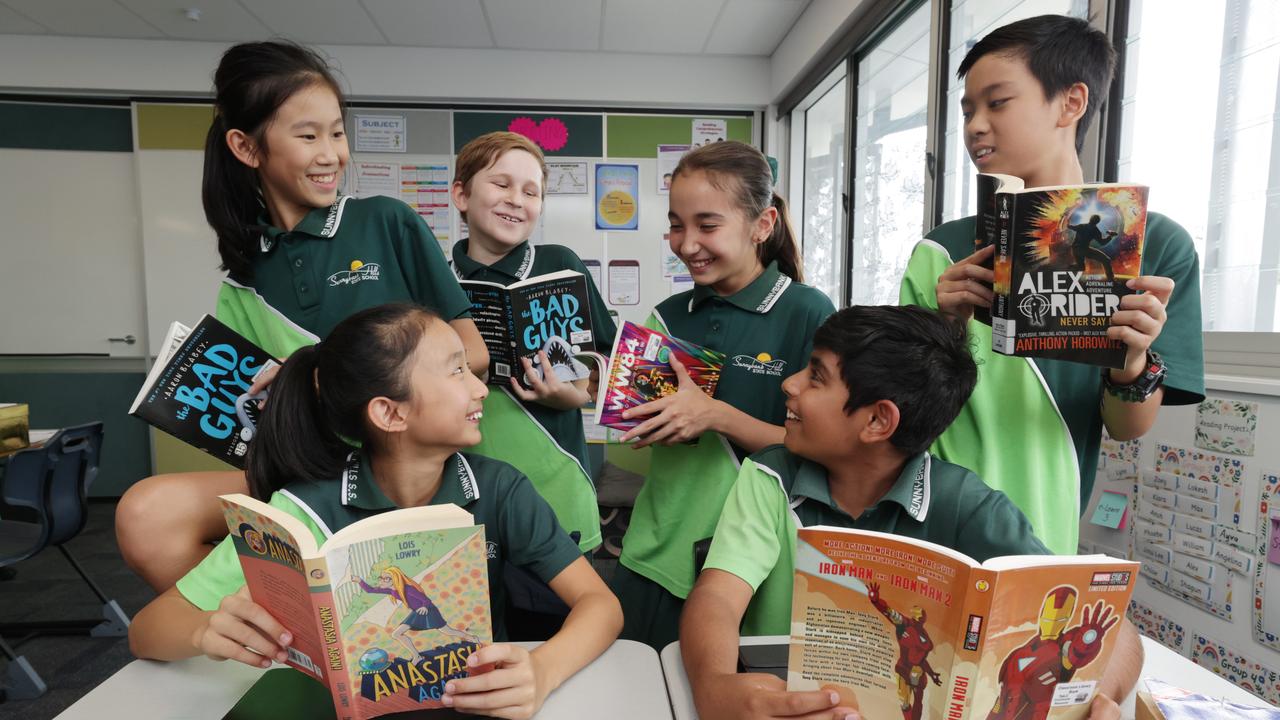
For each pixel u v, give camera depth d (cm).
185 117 393
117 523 113
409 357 84
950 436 108
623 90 400
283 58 113
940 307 96
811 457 90
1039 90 97
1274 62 132
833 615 62
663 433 112
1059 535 103
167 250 400
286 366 92
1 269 404
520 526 98
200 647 71
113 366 413
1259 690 123
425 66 390
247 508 64
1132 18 162
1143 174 161
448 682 67
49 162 398
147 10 341
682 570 121
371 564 62
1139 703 65
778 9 341
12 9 339
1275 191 133
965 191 232
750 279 128
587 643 82
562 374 135
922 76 264
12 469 209
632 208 414
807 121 402
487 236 167
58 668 219
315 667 66
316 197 120
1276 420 120
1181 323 95
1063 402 104
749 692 65
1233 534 128
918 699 58
